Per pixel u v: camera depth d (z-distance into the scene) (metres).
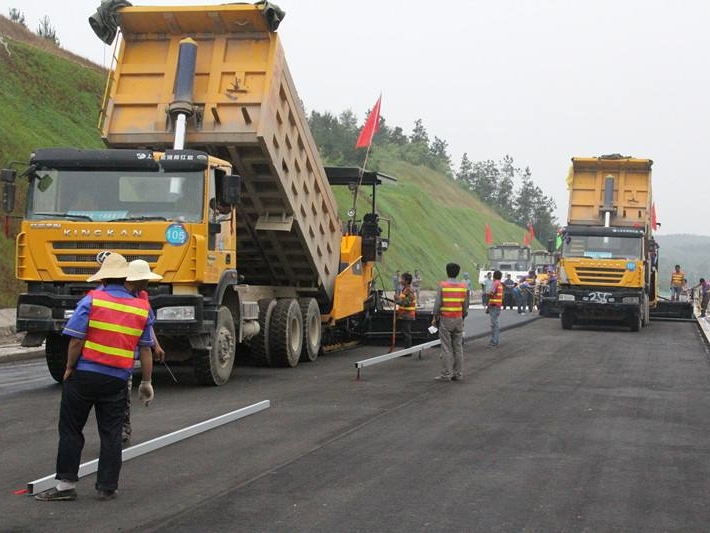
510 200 130.50
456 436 9.80
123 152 13.07
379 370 16.47
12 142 31.25
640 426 10.66
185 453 8.75
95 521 6.35
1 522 6.31
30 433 9.73
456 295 14.83
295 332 17.11
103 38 14.72
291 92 15.46
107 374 6.82
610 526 6.43
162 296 12.61
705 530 6.39
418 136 117.00
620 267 28.45
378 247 20.83
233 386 13.98
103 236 12.74
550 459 8.67
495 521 6.49
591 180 29.92
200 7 14.38
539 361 18.36
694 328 31.47
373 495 7.17
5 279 26.34
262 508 6.73
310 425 10.39
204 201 13.00
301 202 16.38
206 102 14.40
